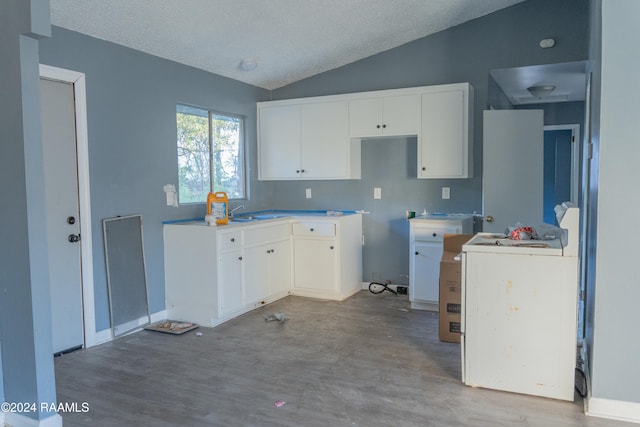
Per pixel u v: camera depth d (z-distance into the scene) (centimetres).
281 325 390
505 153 434
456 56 458
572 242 246
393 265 503
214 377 290
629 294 228
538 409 246
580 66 432
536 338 256
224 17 358
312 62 483
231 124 498
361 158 511
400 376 288
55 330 326
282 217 475
